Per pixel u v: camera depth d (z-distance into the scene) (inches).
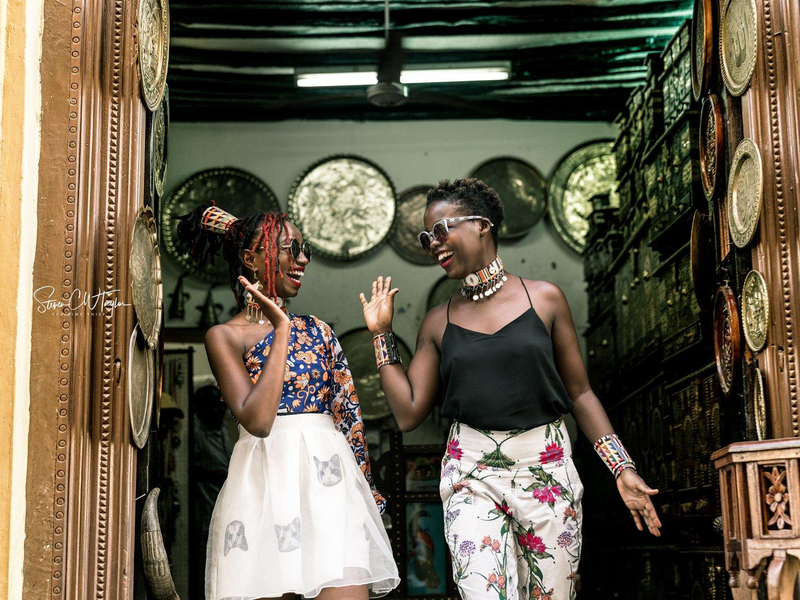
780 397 115.6
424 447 236.2
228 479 120.7
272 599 118.5
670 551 251.0
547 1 298.4
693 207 231.0
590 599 350.0
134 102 115.0
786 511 101.9
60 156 106.8
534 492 125.8
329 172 414.9
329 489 118.4
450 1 299.0
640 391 301.9
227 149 415.2
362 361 400.2
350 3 299.6
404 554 229.8
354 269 411.2
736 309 128.7
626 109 317.7
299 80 344.5
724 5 133.4
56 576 98.3
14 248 101.1
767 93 120.9
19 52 104.3
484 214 133.7
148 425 119.5
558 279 402.9
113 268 108.4
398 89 328.5
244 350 123.7
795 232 117.0
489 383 126.5
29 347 102.1
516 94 383.6
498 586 121.8
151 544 118.4
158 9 126.6
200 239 137.9
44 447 100.9
